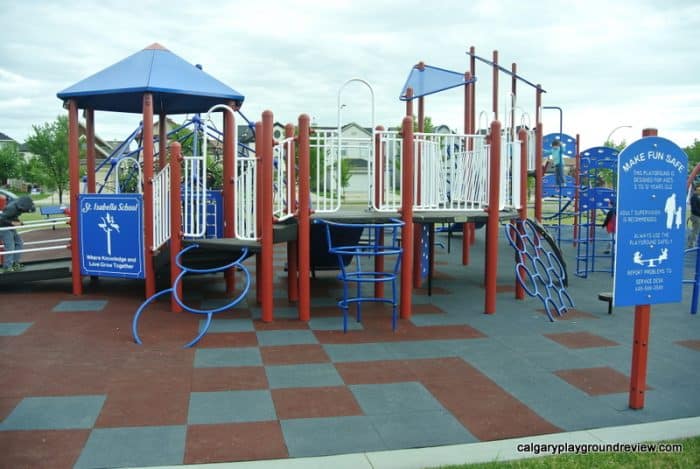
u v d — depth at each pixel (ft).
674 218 16.24
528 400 16.94
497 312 28.50
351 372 19.22
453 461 13.03
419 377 18.84
